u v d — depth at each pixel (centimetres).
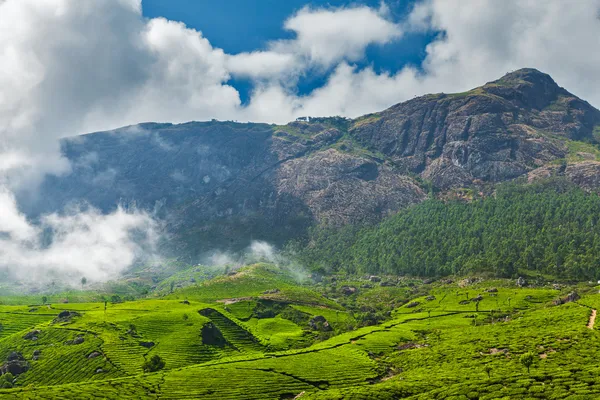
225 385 16688
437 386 14812
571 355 15588
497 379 14175
